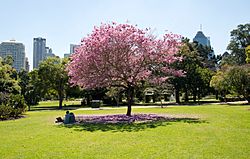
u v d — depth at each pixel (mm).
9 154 9812
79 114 27969
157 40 22625
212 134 13211
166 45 22625
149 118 21422
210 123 17438
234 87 40500
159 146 10695
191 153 9547
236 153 9469
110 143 11477
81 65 21312
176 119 20328
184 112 27203
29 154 9773
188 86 56062
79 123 19266
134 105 48750
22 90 47812
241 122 17859
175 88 55250
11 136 13758
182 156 9180
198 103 50938
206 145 10750
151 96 57344
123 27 21641
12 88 33438
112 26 21719
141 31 21906
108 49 20922
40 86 48500
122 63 21875
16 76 55031
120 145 11039
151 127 16062
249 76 38156
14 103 26953
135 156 9258
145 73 23594
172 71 24172
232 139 11875
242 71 38500
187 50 55938
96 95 53562
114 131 14883
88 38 21328
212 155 9250
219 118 20531
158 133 13750
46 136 13539
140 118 21500
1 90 32469
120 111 31422
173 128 15328
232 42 75812
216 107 34000
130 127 16406
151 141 11719
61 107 49062
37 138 12992
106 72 21797
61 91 49281
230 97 58031
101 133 14227
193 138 12211
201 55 81625
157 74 25625
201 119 20047
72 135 13719
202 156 9148
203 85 55281
